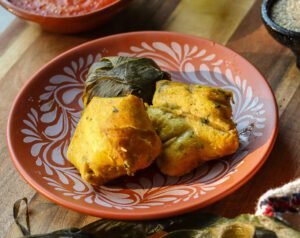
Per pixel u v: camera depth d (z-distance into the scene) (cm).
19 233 47
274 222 42
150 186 49
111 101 49
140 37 60
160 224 45
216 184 47
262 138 50
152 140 48
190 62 58
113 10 61
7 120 54
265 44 61
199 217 45
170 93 52
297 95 55
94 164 48
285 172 50
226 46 61
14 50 64
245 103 54
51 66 58
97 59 59
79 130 50
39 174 50
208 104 49
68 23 61
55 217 48
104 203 47
